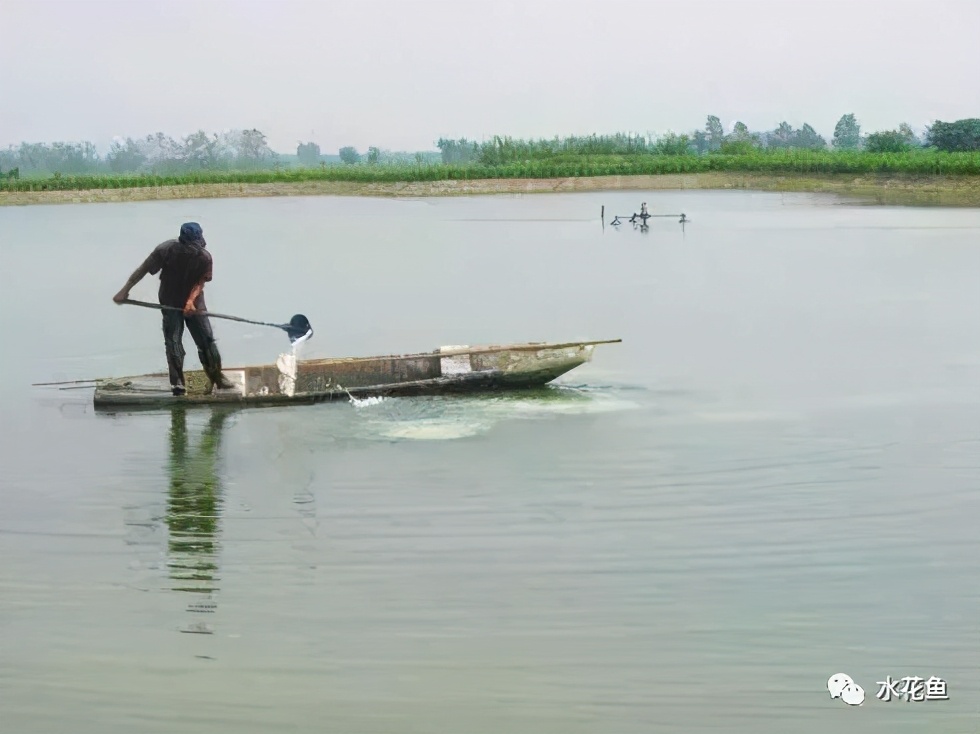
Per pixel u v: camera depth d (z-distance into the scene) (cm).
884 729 640
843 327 1928
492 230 4250
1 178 6981
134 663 723
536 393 1411
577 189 7025
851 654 723
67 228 4612
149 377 1453
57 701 677
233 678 703
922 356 1655
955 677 692
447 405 1355
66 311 2252
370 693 683
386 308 2233
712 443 1179
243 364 1683
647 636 748
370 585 828
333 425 1272
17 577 853
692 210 5291
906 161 6262
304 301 2345
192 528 951
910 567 850
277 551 896
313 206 6106
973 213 4888
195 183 7325
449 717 656
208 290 2534
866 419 1273
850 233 3897
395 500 1010
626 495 1015
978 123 8825
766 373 1543
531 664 714
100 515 986
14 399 1433
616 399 1385
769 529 928
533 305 2250
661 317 2069
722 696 677
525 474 1080
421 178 7288
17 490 1057
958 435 1204
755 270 2805
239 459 1148
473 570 853
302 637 752
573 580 832
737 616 772
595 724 648
